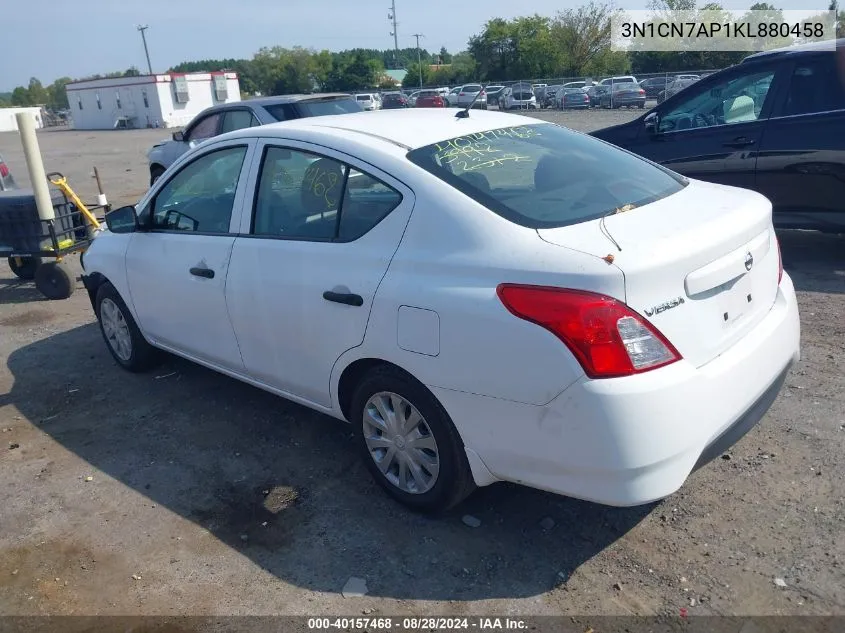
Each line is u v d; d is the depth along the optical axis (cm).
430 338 288
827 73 600
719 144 655
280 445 404
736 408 276
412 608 276
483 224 285
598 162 355
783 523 304
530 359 260
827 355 453
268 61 8275
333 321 328
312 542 318
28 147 652
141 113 5241
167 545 324
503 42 5275
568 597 275
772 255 326
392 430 324
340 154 338
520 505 334
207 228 411
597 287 250
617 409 246
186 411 451
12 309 690
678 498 326
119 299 491
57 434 434
